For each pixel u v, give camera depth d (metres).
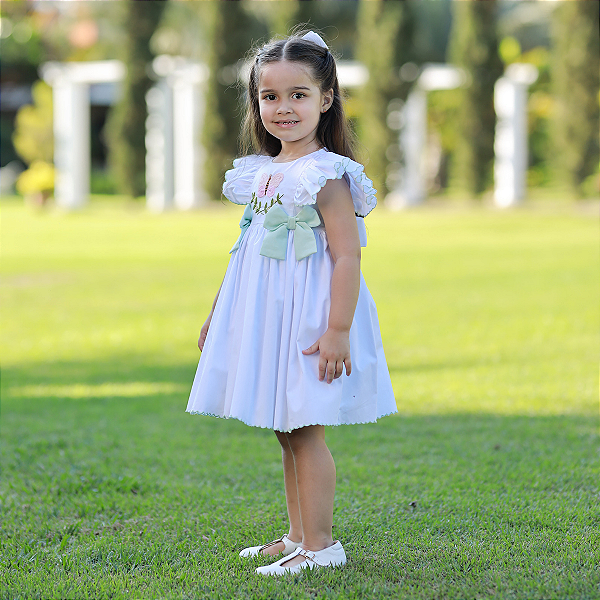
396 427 5.98
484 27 31.61
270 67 3.34
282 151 3.55
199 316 12.31
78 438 5.71
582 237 21.61
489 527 3.77
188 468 4.93
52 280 16.22
